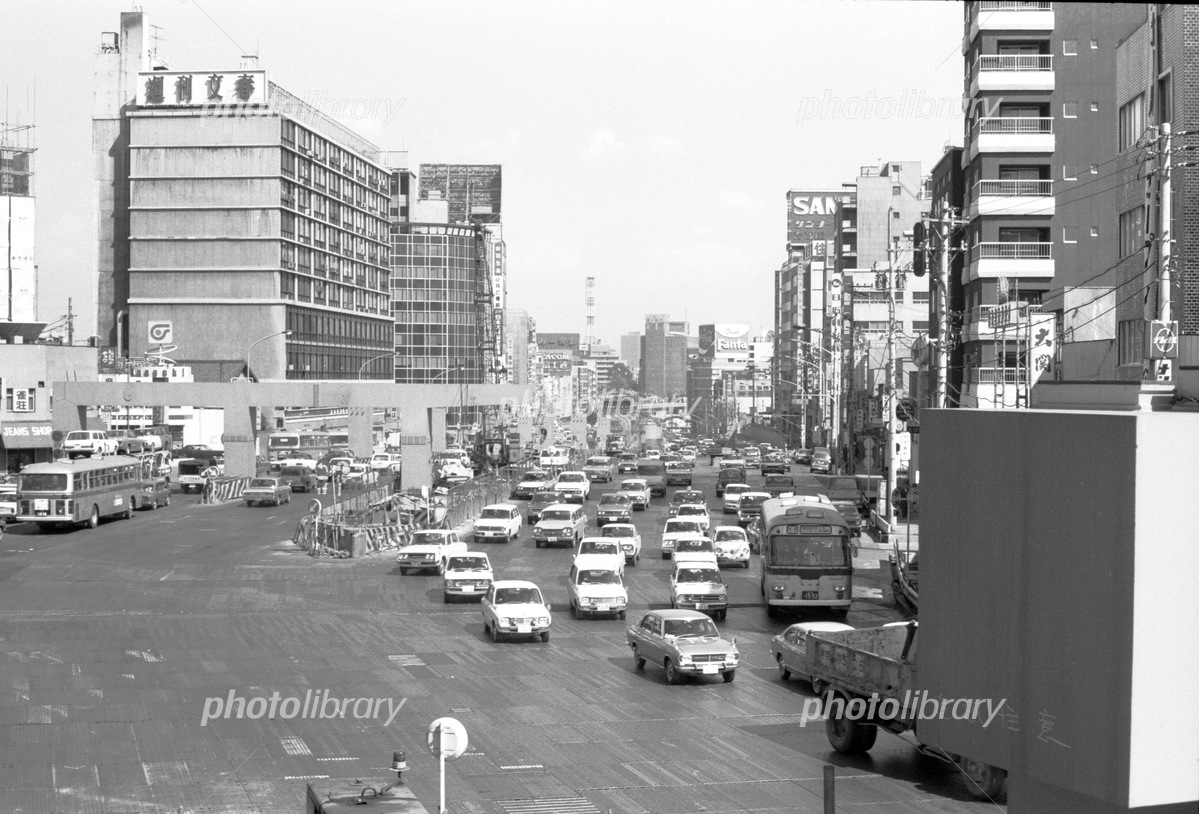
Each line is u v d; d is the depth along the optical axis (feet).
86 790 69.92
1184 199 112.98
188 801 67.77
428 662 108.99
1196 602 36.99
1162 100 120.47
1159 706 36.68
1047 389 120.57
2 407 312.09
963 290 248.52
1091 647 37.99
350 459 342.44
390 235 583.99
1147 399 46.21
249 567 173.78
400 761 51.24
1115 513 37.24
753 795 69.72
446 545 171.42
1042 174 228.84
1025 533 40.73
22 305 380.58
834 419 434.30
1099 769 37.55
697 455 547.49
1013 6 228.84
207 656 110.42
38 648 113.70
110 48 477.77
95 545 195.62
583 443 540.52
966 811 67.26
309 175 470.39
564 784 71.51
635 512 259.80
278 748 79.36
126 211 474.08
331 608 139.74
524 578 163.22
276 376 437.58
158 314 442.09
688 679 102.53
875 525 217.36
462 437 533.96
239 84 437.17
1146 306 101.96
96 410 366.22
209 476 290.97
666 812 66.33
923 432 45.83
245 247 438.40
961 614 43.65
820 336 599.16
